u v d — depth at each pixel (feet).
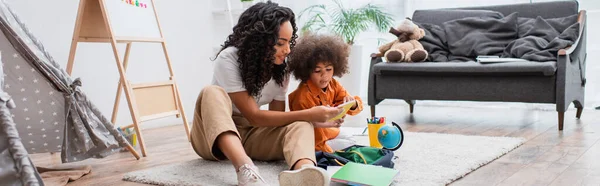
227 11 12.07
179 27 11.27
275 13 5.19
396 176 4.79
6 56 5.31
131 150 6.57
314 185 4.12
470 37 10.69
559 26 10.16
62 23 8.87
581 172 5.29
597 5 11.83
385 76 10.25
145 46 10.41
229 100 5.08
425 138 7.61
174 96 8.36
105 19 6.90
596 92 12.08
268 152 5.63
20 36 5.26
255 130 5.71
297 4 14.32
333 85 6.12
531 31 10.24
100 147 6.23
